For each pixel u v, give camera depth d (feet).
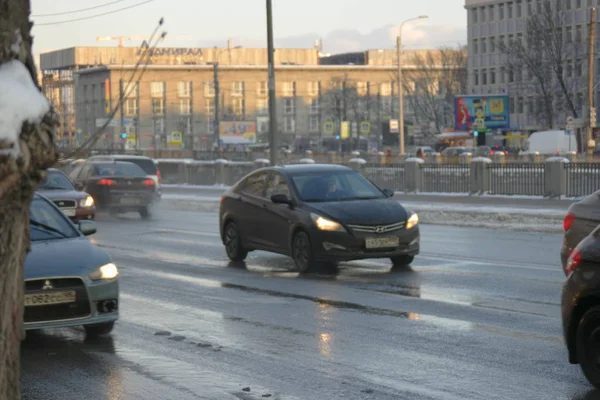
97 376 31.96
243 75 572.92
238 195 65.87
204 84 563.48
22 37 13.46
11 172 12.82
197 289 52.34
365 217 57.41
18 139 12.87
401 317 42.16
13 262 13.42
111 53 517.96
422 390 29.04
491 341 36.45
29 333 40.27
